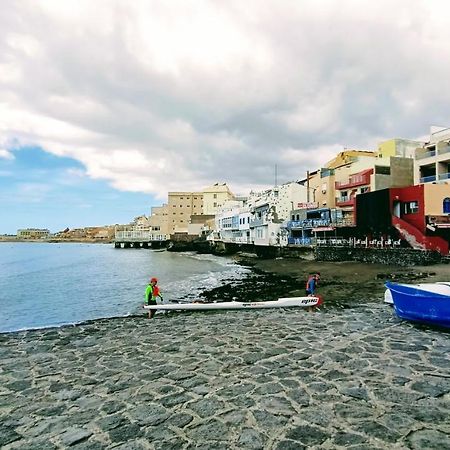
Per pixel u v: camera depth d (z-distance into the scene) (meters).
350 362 7.03
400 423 4.55
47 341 10.15
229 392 5.77
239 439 4.29
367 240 39.56
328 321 11.12
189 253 91.19
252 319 12.06
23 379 6.88
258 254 60.59
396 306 10.91
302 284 26.33
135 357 8.10
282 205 60.12
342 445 4.07
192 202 135.25
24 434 4.64
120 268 50.41
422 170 39.84
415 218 34.06
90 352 8.75
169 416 5.00
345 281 24.52
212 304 15.02
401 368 6.59
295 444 4.13
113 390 6.10
